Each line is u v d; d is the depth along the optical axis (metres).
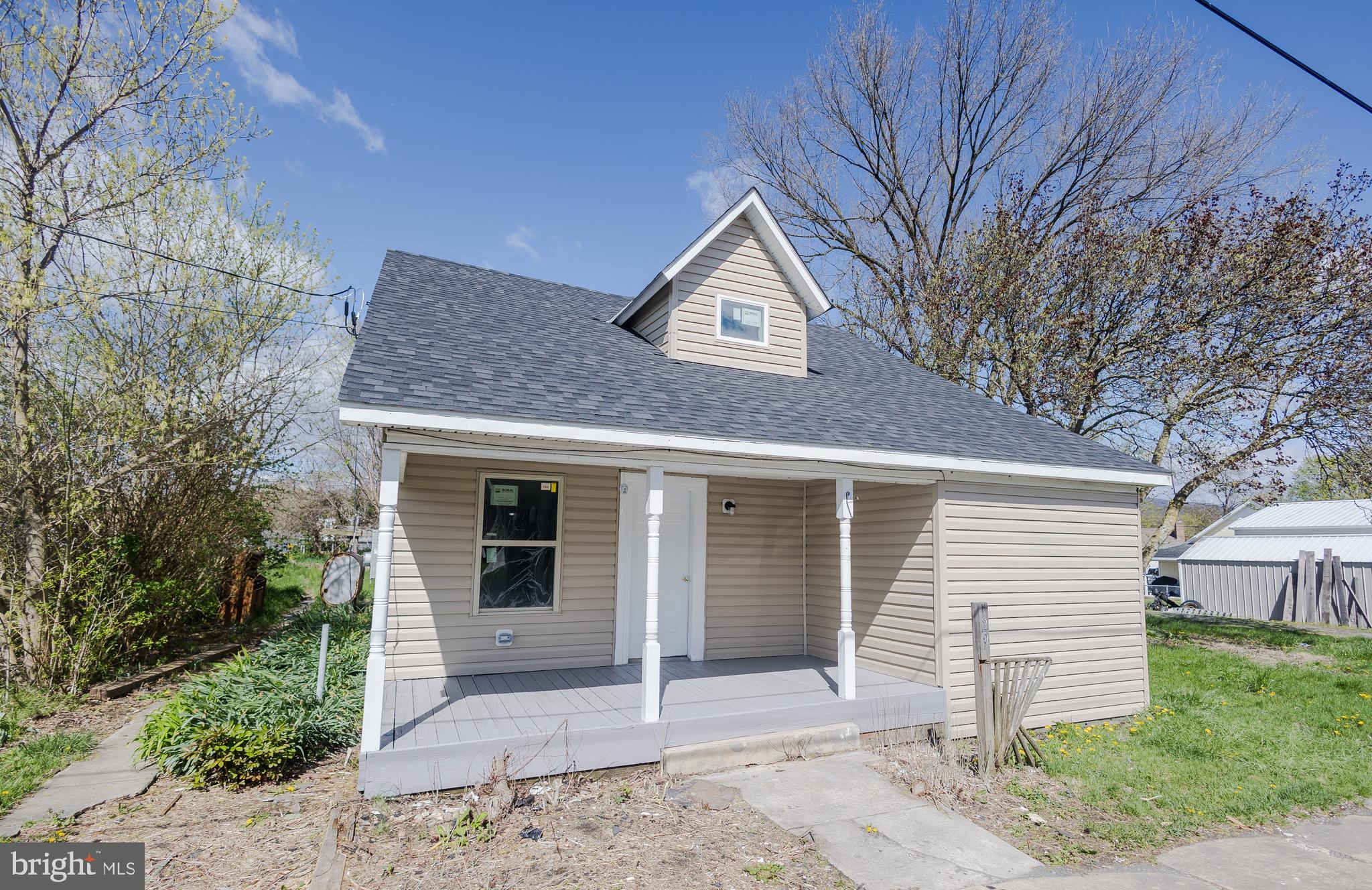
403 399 5.10
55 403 8.30
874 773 5.84
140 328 9.19
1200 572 21.45
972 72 20.52
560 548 8.00
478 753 5.12
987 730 5.86
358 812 4.69
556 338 8.06
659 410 6.39
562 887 3.81
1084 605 8.30
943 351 18.22
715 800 5.15
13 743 6.23
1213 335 13.65
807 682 7.35
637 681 7.24
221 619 12.45
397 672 7.23
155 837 4.39
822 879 4.06
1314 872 4.36
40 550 7.93
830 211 22.89
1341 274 12.38
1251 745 6.91
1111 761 6.42
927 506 7.57
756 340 9.10
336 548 22.94
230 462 10.05
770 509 9.19
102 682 8.31
